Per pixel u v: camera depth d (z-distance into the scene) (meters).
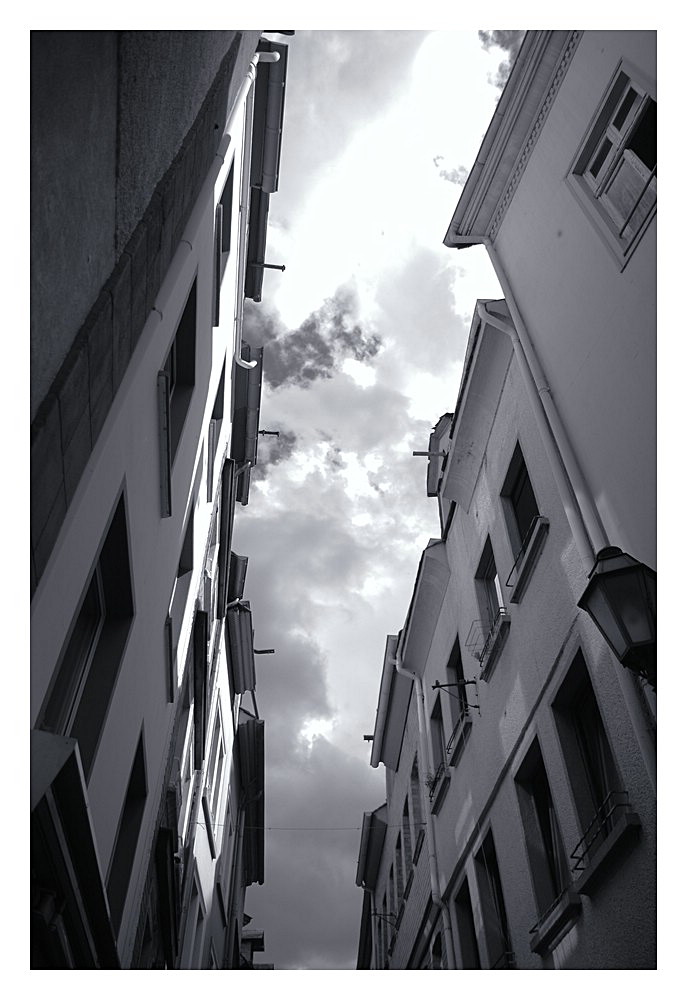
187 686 11.58
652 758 5.66
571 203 8.52
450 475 12.30
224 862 18.56
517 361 9.34
